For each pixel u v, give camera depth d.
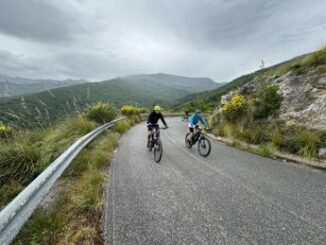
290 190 4.21
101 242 2.69
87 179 4.38
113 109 14.20
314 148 6.12
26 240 2.56
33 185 2.53
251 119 9.49
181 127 16.53
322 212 3.37
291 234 2.81
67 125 8.71
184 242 2.67
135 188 4.37
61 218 2.92
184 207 3.57
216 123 12.42
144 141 9.79
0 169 4.11
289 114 8.13
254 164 6.07
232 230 2.91
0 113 5.87
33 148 4.72
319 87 8.02
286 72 10.41
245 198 3.89
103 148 7.35
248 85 12.43
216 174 5.24
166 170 5.56
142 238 2.76
